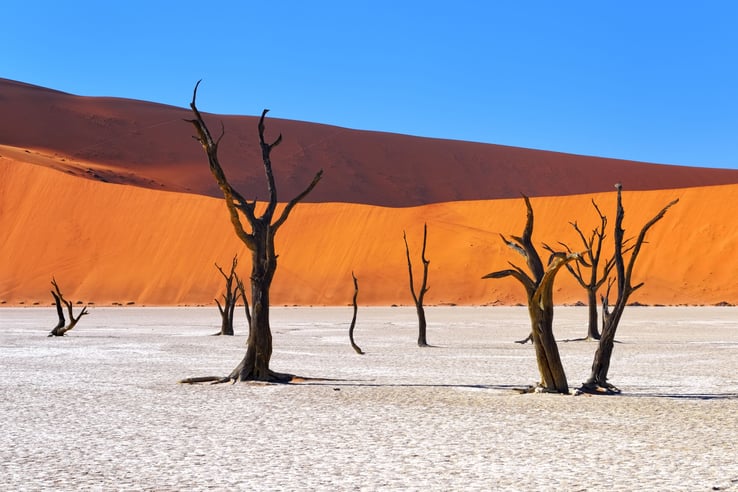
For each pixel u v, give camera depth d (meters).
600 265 82.56
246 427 12.96
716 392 17.31
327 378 20.03
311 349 30.52
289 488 8.97
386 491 8.80
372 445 11.43
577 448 11.15
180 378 20.11
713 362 24.42
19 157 114.38
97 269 88.31
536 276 17.00
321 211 94.25
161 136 149.88
